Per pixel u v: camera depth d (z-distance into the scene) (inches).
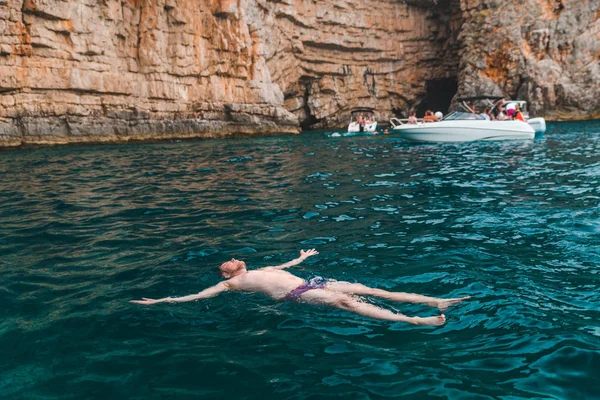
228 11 1116.5
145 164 588.1
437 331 146.4
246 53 1175.0
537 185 372.8
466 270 193.9
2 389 122.3
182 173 503.8
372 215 297.1
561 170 443.8
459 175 438.9
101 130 940.6
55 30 874.1
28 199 370.3
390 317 150.7
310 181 434.6
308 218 294.7
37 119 861.8
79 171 528.4
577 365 125.7
